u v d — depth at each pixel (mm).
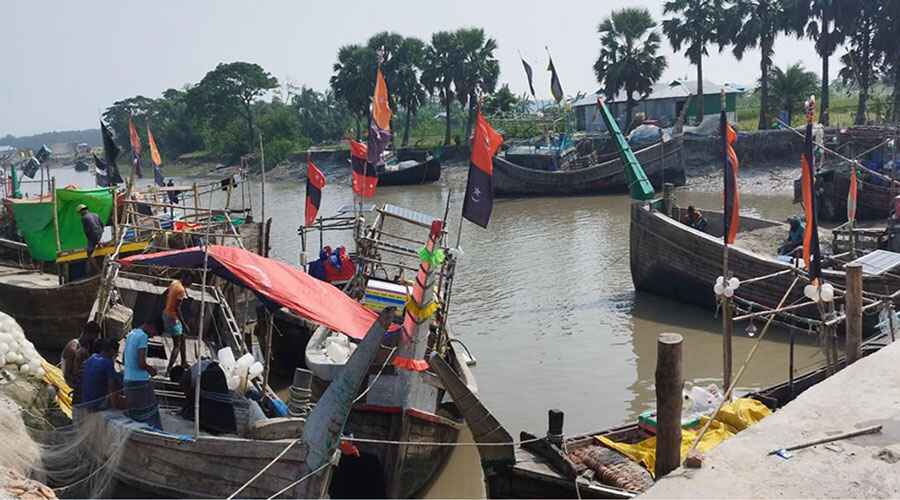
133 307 15133
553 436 9422
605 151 51062
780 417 8859
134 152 32500
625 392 14320
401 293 14328
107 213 18938
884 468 7520
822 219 28562
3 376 11344
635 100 54406
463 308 20703
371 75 64312
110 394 10297
